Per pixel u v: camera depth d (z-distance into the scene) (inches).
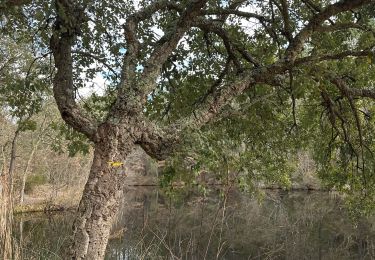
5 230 224.2
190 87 283.7
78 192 924.0
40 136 801.6
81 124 171.9
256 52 274.7
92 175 160.6
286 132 291.6
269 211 731.4
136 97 169.3
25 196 938.1
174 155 165.2
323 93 239.9
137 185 1289.4
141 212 657.0
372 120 270.8
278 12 273.3
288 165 320.2
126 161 164.7
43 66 249.0
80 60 252.7
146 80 175.2
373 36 203.3
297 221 611.8
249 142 276.5
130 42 191.8
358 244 538.3
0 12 209.8
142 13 203.3
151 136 167.6
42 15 214.8
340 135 272.4
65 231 431.5
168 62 267.6
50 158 940.6
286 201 930.1
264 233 524.4
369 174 285.7
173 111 279.9
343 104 271.0
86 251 152.0
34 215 774.5
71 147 242.7
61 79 180.4
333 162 314.7
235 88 191.6
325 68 204.7
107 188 158.6
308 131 305.6
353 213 321.7
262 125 278.1
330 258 466.0
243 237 476.1
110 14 247.3
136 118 166.4
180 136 172.4
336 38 244.1
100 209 156.4
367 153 288.5
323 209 768.3
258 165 237.0
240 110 225.1
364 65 208.1
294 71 200.1
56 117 751.1
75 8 207.5
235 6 243.4
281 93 275.7
